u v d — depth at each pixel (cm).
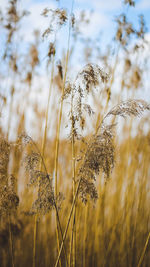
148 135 227
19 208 202
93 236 219
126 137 233
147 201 235
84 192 165
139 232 227
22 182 198
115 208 227
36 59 212
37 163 169
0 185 173
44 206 166
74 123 168
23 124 209
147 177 230
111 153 166
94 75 168
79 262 205
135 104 168
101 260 215
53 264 213
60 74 188
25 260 213
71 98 169
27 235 214
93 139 168
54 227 213
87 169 165
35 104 216
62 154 214
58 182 210
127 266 221
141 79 223
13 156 190
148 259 224
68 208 202
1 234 204
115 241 227
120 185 228
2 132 198
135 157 228
